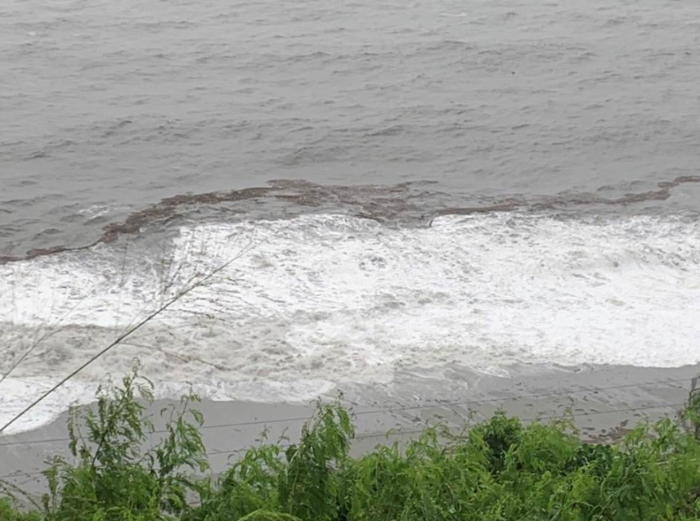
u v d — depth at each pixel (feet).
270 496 30.94
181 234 94.32
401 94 153.48
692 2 217.15
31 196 105.60
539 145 131.95
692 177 120.57
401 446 55.01
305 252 90.94
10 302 78.69
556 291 85.61
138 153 123.13
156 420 63.31
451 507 30.76
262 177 116.88
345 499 32.35
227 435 62.64
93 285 82.89
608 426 64.95
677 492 33.73
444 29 190.60
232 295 81.97
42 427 62.28
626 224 100.94
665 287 86.99
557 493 32.68
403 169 121.80
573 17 201.57
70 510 30.27
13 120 133.28
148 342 73.31
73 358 70.79
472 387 69.77
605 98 153.48
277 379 69.77
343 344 74.84
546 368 72.49
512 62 171.22
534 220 101.50
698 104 151.43
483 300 83.25
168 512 32.99
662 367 73.05
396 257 90.74
